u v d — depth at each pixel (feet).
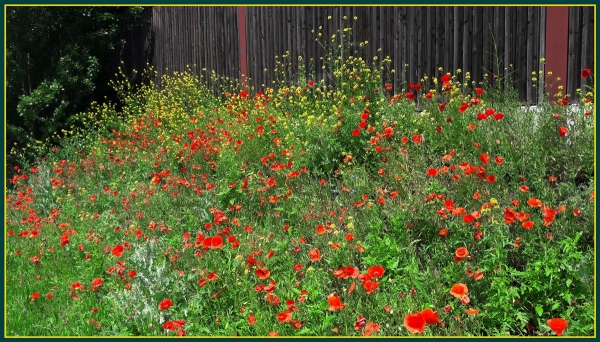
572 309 9.06
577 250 10.32
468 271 9.83
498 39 19.79
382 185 14.47
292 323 9.59
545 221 10.01
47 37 39.83
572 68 17.75
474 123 15.21
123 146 27.50
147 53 40.98
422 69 22.38
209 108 28.73
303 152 16.58
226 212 15.33
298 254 12.42
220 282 11.37
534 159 13.03
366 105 17.48
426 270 10.72
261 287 10.39
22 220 20.02
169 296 11.17
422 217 11.74
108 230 16.15
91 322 11.44
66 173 26.25
